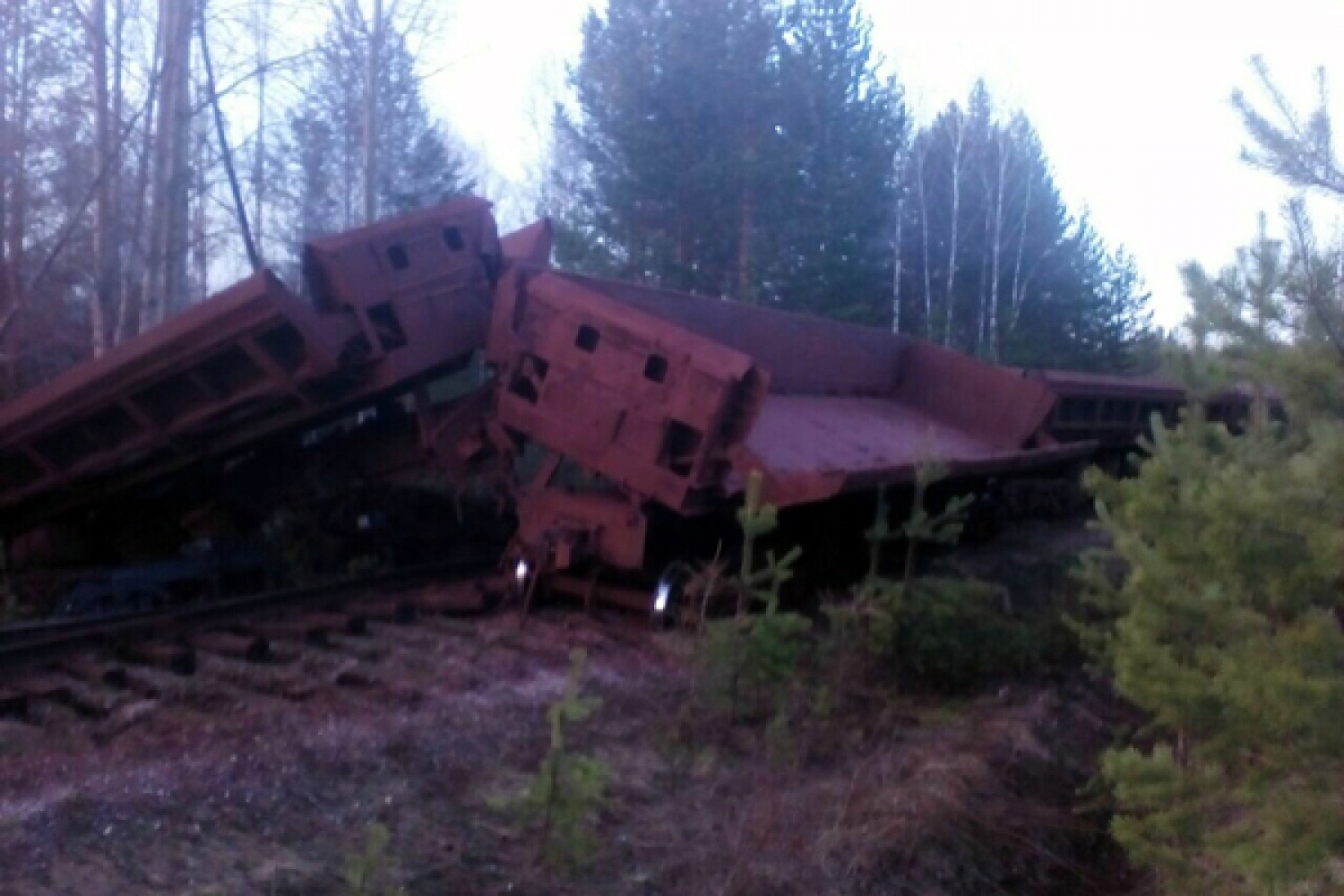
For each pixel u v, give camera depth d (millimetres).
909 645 10453
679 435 10812
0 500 12422
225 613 10562
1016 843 8297
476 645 10102
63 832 5918
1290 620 5453
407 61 28188
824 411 14078
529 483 12000
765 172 29344
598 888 6523
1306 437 6852
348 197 29109
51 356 22562
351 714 8148
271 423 12055
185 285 24359
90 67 22141
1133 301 38031
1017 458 14547
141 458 12477
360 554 14445
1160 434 7250
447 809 6984
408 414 13266
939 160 41938
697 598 10547
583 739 8375
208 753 7195
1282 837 5094
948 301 38156
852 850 7430
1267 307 5621
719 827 7438
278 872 5949
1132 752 6289
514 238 13695
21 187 21734
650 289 12570
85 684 8664
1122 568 12477
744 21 30453
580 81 32062
